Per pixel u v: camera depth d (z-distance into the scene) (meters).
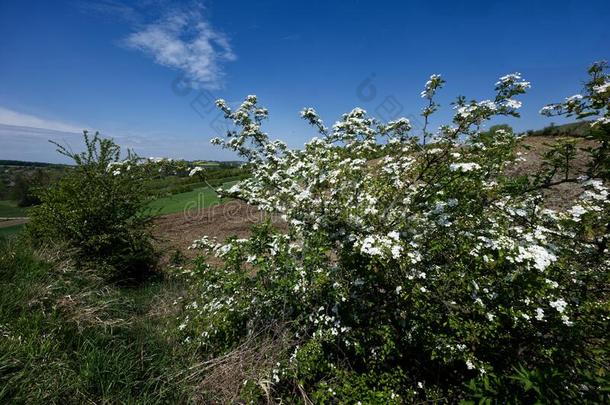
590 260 3.13
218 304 4.00
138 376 3.25
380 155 3.97
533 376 2.18
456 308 3.03
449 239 3.16
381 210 3.53
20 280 3.90
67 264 5.02
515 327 2.84
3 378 2.59
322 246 3.47
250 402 3.01
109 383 2.94
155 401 2.98
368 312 3.63
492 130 3.96
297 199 3.40
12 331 3.10
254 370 3.31
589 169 2.93
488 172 3.52
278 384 3.34
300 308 3.76
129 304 4.71
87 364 2.97
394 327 3.56
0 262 4.15
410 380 3.36
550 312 2.82
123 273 7.07
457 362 3.35
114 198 6.89
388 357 3.43
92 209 6.54
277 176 3.73
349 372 3.41
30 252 4.84
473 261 2.97
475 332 2.78
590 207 2.92
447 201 3.13
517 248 2.67
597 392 2.08
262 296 3.88
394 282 3.39
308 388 3.33
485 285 2.95
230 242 4.09
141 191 7.27
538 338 2.87
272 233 3.98
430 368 3.44
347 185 3.52
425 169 3.37
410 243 2.99
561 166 3.08
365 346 3.53
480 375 2.78
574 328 2.65
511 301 2.85
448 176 3.29
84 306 3.94
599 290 3.05
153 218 7.95
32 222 6.95
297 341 3.57
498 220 3.34
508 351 2.94
